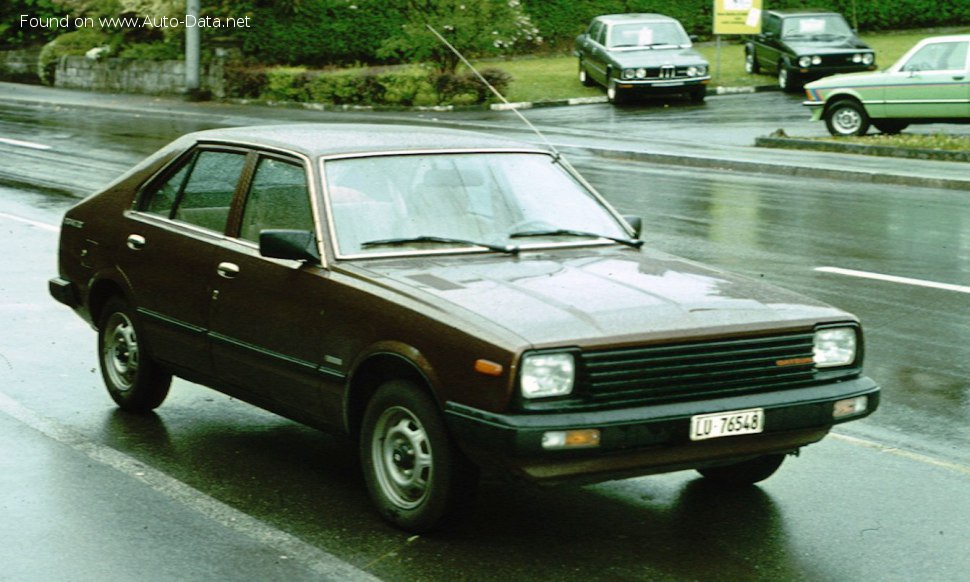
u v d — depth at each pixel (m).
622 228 6.18
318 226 5.55
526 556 4.92
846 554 5.02
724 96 30.75
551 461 4.61
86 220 7.10
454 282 5.19
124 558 4.85
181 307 6.28
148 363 6.64
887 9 39.56
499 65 36.81
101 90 36.19
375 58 36.09
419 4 31.34
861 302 10.08
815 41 30.58
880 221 14.34
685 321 4.87
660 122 26.03
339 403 5.34
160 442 6.37
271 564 4.81
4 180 17.03
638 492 5.75
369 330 5.13
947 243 12.87
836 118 22.55
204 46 34.28
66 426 6.60
